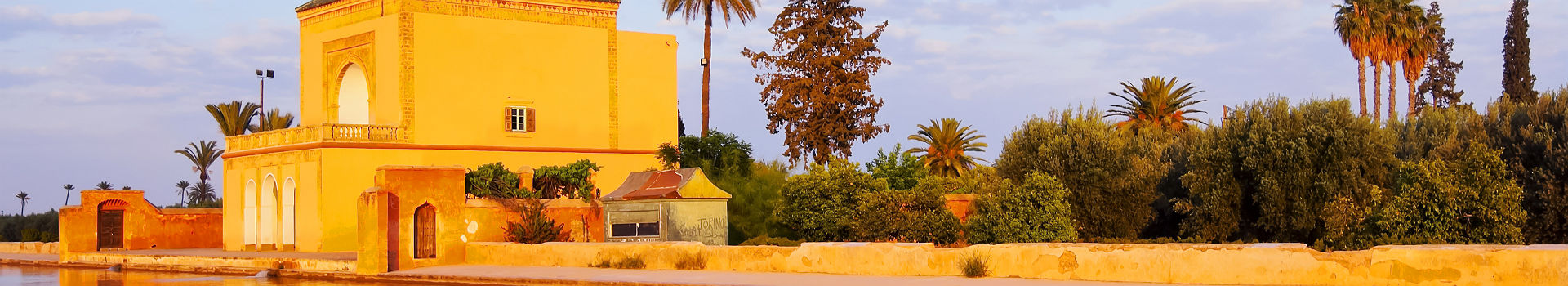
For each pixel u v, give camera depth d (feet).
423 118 138.00
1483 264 64.49
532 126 144.56
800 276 83.10
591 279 86.79
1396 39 179.11
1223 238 107.86
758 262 88.84
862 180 112.27
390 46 138.51
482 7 142.31
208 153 250.98
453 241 105.70
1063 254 77.10
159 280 106.73
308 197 134.82
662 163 151.94
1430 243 92.84
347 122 149.59
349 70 148.05
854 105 168.45
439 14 139.44
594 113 148.77
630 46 152.05
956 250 80.84
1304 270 69.46
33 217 231.71
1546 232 100.68
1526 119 108.99
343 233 133.08
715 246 92.38
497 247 103.96
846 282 78.13
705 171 145.38
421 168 104.06
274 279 105.09
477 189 123.75
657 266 93.56
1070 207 108.88
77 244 138.10
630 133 151.23
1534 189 102.42
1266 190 104.94
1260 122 108.17
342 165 133.39
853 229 108.27
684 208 106.42
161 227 148.25
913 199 107.86
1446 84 224.53
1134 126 182.19
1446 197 94.79
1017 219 104.47
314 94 152.25
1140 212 111.65
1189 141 122.52
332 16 149.18
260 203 145.69
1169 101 184.03
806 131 166.61
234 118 204.85
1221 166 108.88
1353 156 104.78
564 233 115.03
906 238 107.14
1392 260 66.90
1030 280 76.13
